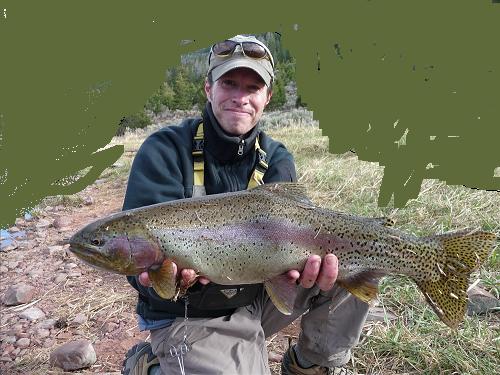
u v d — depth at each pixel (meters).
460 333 1.22
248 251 0.90
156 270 0.89
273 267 0.91
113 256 0.88
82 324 1.46
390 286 1.47
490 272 1.52
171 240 0.88
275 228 0.90
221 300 0.96
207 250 0.89
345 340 1.05
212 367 0.91
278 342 1.31
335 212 0.94
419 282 0.96
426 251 0.95
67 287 1.72
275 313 1.06
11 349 1.35
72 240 0.89
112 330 1.42
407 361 1.16
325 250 0.92
